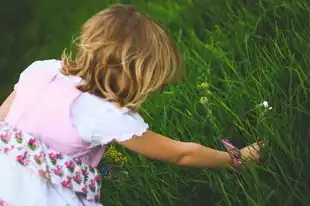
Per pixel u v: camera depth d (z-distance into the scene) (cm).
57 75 293
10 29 562
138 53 281
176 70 295
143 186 352
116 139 281
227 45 433
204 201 340
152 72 283
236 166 320
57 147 284
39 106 288
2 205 280
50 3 574
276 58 390
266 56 402
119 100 282
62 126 283
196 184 345
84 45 286
